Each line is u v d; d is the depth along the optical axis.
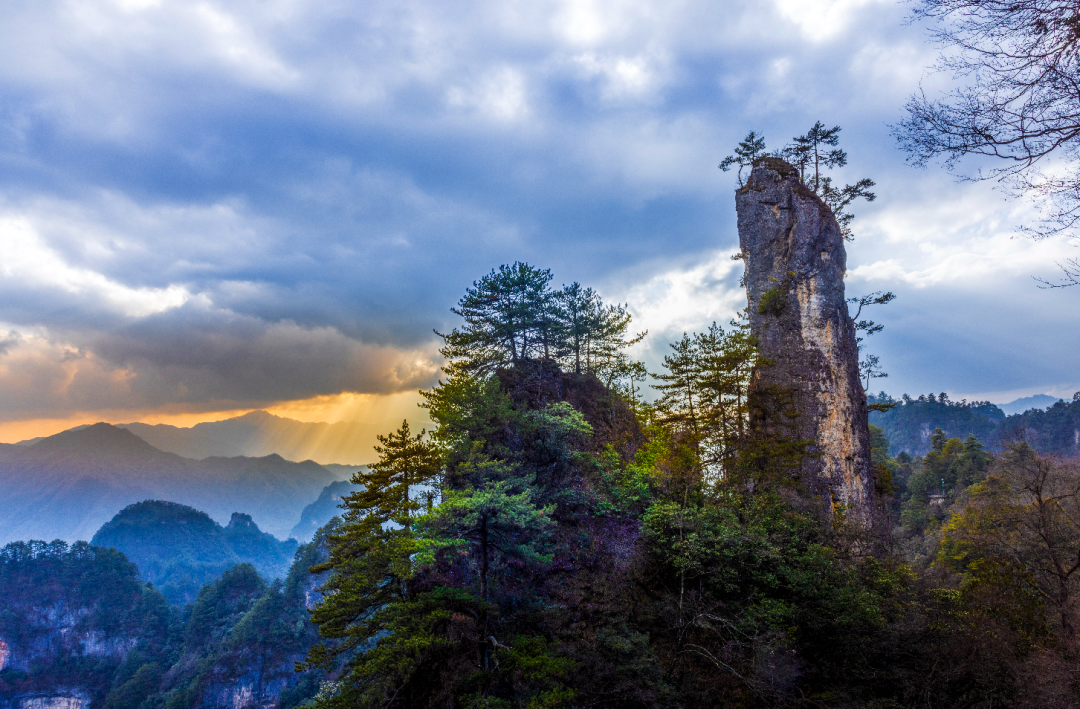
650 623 26.92
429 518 24.52
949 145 8.31
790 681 24.55
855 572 29.38
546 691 21.61
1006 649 24.89
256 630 119.06
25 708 131.12
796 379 45.72
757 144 53.47
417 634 22.75
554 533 32.25
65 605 147.75
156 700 116.06
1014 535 35.00
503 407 34.12
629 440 43.94
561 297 47.53
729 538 28.09
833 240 47.31
